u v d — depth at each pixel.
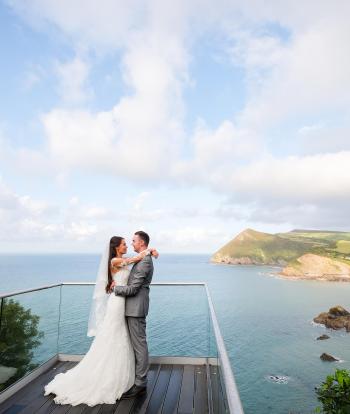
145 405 3.06
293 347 51.53
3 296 3.29
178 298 4.14
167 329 4.17
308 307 83.19
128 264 3.60
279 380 38.66
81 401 3.08
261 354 48.59
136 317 3.46
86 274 170.75
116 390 3.16
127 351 3.37
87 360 3.29
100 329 3.41
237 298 97.81
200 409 2.97
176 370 3.94
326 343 53.38
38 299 3.96
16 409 3.01
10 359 3.40
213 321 2.75
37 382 3.68
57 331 4.39
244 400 33.81
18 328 3.58
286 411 31.14
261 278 143.25
